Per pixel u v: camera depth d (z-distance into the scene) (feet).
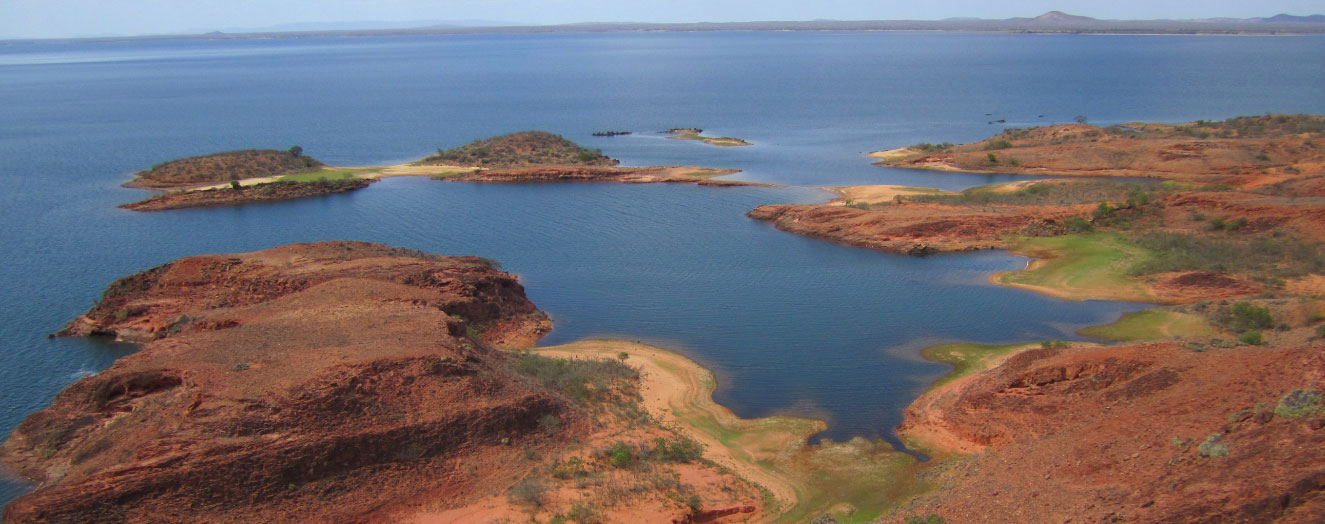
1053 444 93.45
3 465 99.76
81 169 353.72
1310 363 87.71
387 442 94.89
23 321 161.99
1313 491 65.21
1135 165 321.73
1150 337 144.15
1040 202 250.57
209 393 98.84
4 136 469.57
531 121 538.88
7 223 255.09
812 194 288.92
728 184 307.78
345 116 572.92
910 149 382.22
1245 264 176.04
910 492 94.89
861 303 171.83
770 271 197.36
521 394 108.88
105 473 84.69
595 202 283.79
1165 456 80.07
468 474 95.40
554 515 87.61
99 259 212.84
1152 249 193.06
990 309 165.27
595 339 154.30
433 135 476.54
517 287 171.42
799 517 90.89
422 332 122.11
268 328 125.18
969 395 114.42
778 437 111.96
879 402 123.24
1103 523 71.26
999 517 79.10
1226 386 91.97
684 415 119.34
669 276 195.21
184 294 163.63
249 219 262.88
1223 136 370.94
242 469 87.10
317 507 87.25
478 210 273.75
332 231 246.06
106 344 148.97
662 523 86.53
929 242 214.07
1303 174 281.74
